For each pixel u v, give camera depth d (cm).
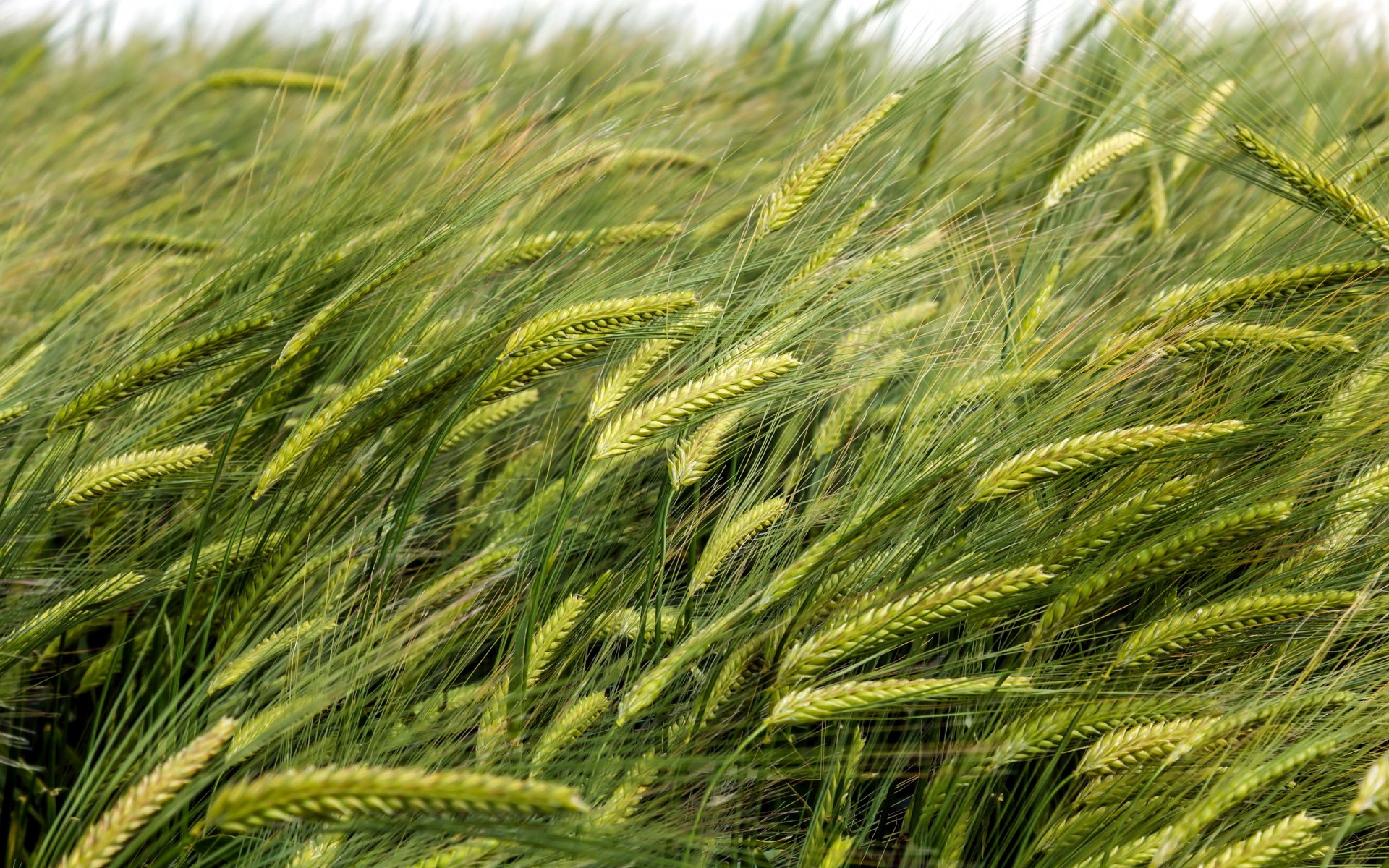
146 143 218
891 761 127
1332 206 131
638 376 126
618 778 122
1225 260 134
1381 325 130
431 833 120
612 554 133
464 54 180
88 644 135
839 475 133
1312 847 118
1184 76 139
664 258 134
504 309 131
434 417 129
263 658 124
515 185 132
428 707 124
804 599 125
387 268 127
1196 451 125
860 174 138
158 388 132
